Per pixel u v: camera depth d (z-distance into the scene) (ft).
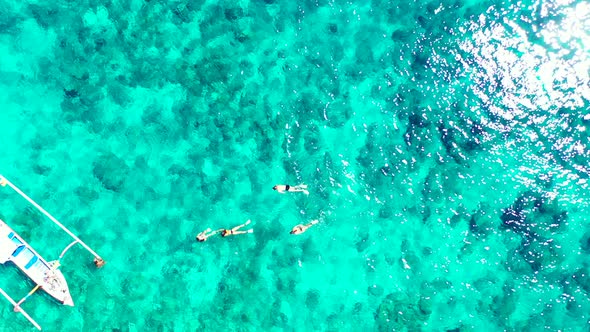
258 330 61.77
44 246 62.13
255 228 63.72
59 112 64.39
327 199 64.39
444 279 63.26
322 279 63.21
